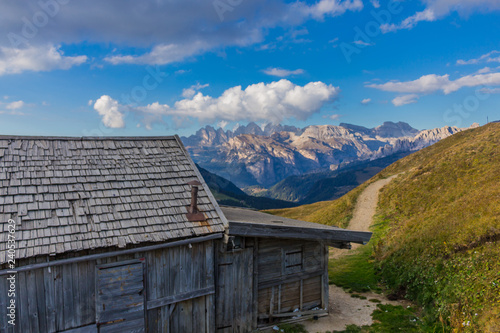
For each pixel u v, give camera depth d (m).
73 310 7.97
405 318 11.17
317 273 12.27
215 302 10.23
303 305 12.09
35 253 7.32
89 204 8.99
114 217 8.92
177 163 11.77
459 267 12.25
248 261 10.78
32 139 10.33
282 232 10.48
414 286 13.41
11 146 9.77
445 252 14.00
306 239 11.45
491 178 27.12
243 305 10.73
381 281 15.81
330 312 12.35
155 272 9.06
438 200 29.73
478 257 12.09
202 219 10.03
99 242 8.11
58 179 9.36
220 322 10.34
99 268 8.27
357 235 11.73
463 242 13.88
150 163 11.32
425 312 11.09
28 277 7.43
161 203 9.98
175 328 9.49
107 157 10.85
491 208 16.39
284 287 11.74
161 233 9.02
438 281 12.27
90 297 8.20
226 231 9.80
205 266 9.92
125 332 8.62
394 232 24.83
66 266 7.87
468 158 36.66
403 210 32.81
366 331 10.52
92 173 10.01
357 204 44.00
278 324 11.28
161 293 9.17
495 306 9.03
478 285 10.48
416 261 14.98
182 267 9.51
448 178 34.16
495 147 36.28
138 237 8.63
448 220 18.11
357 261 20.28
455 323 9.39
